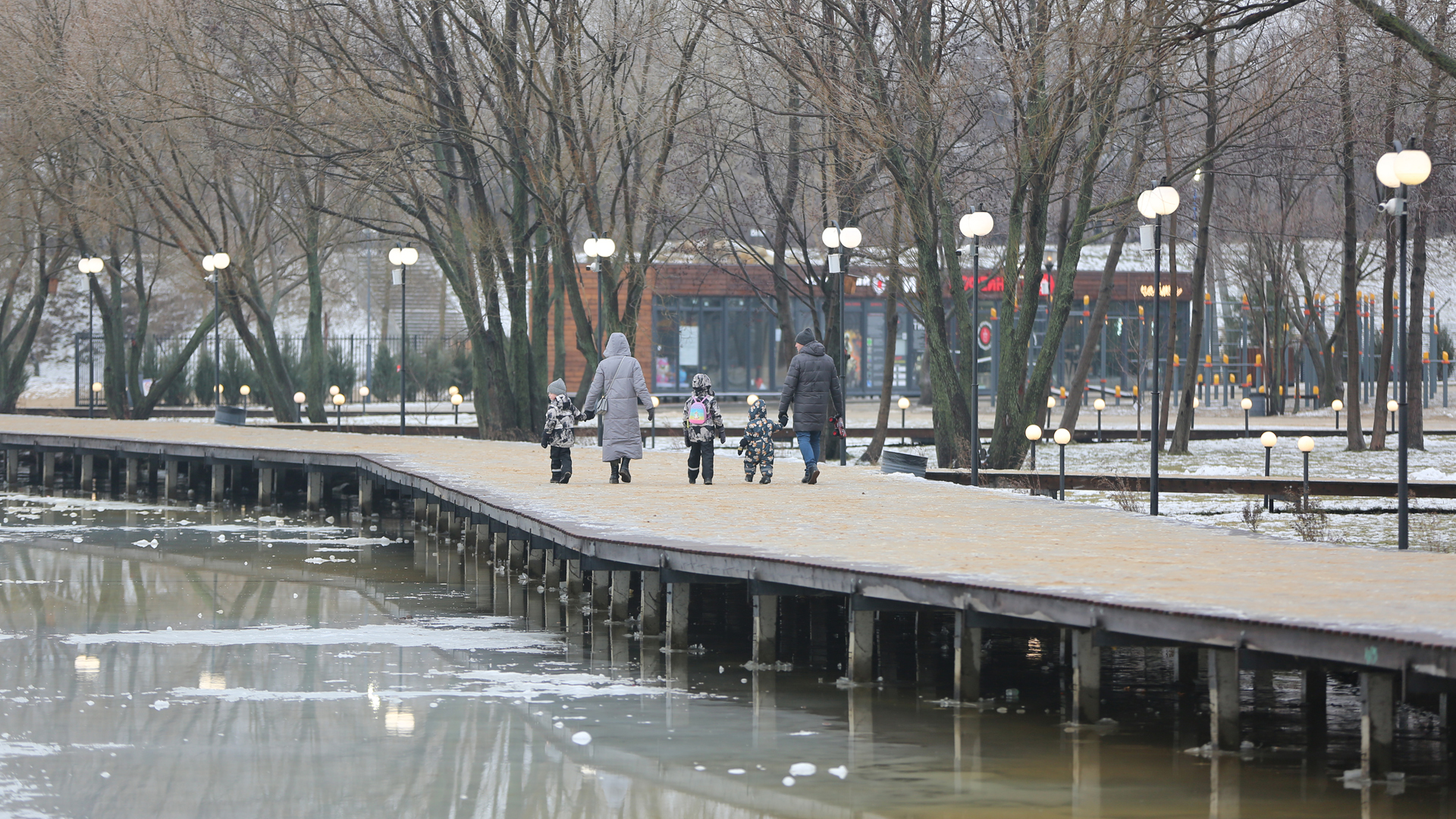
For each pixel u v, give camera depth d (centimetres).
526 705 3189
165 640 4003
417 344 15625
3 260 12662
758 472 6125
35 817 2356
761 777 2602
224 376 13850
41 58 9794
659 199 8706
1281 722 2997
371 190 9606
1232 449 8956
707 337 14512
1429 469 7331
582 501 4816
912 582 3045
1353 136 7875
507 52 8169
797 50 6950
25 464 10344
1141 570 3150
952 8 7100
